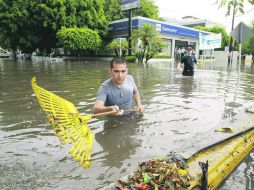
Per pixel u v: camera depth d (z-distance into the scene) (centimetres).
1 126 460
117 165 318
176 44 3944
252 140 396
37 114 532
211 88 873
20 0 3180
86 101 648
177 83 990
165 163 281
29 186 272
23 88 855
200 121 486
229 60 2269
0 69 1703
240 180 298
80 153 255
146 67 1944
